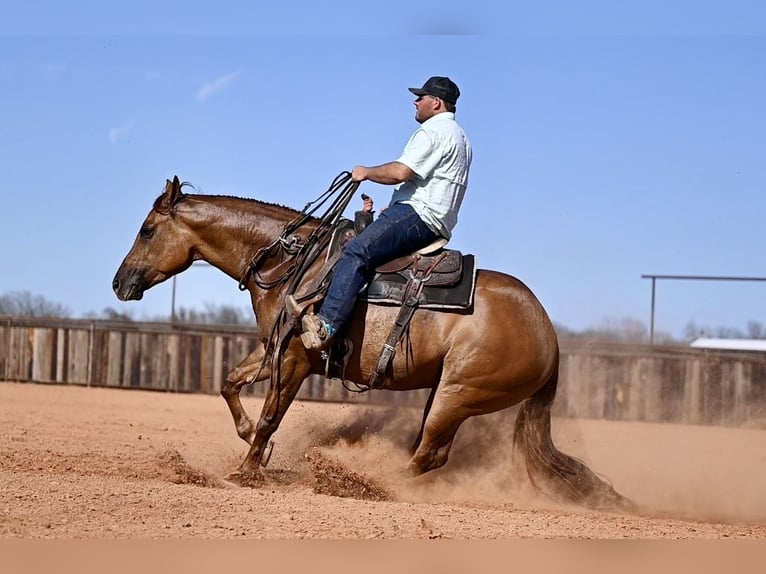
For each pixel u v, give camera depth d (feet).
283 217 34.30
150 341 80.28
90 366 81.61
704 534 27.37
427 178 31.71
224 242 34.42
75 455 38.22
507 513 29.68
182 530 24.22
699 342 83.82
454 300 31.37
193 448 44.09
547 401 32.89
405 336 31.45
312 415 52.95
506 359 31.32
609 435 58.75
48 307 115.44
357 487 33.45
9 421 51.34
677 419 68.69
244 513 26.68
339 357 31.81
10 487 28.68
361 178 31.86
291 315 31.94
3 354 84.12
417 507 29.58
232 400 36.14
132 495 28.35
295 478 34.94
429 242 32.07
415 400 55.77
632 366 69.56
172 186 34.86
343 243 32.48
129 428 51.55
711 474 42.86
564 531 26.61
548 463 32.91
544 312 32.32
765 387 67.62
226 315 124.88
